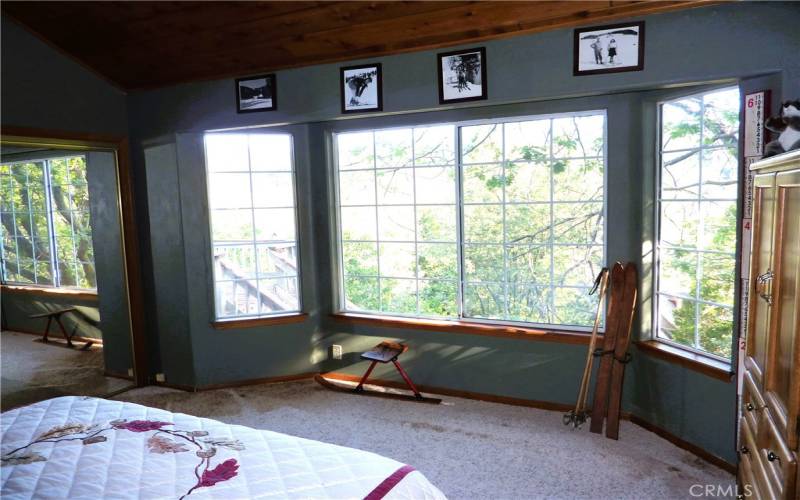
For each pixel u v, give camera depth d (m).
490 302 3.88
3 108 3.58
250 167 4.30
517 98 3.29
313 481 1.53
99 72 4.11
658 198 3.30
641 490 2.66
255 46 3.72
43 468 1.59
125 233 4.34
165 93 4.18
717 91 2.89
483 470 2.89
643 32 2.90
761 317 2.05
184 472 1.57
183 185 4.16
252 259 4.36
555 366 3.61
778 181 1.84
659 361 3.23
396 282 4.20
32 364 5.18
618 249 3.37
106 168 4.48
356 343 4.30
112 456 1.66
